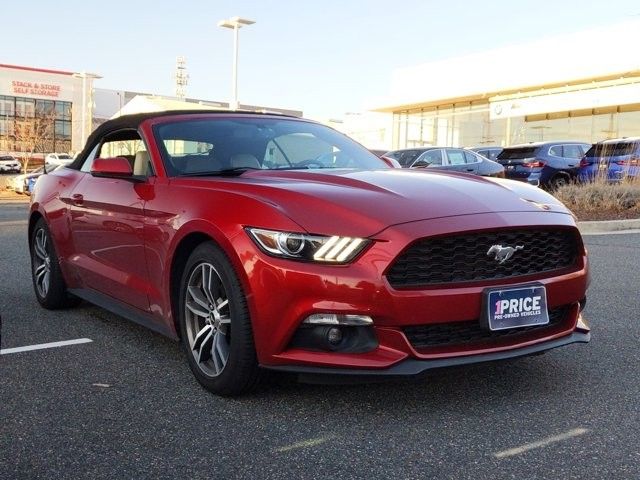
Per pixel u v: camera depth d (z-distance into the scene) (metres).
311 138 4.38
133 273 3.87
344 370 2.80
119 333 4.42
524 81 30.53
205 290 3.23
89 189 4.42
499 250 2.96
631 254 7.97
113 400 3.16
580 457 2.53
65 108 63.97
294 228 2.85
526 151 18.61
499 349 2.96
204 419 2.92
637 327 4.53
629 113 26.16
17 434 2.76
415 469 2.44
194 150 3.91
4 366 3.70
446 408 3.04
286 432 2.78
